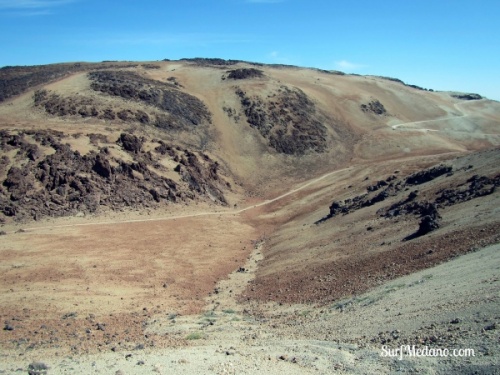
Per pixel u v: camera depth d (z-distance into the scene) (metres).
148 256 45.94
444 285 20.80
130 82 113.88
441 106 171.88
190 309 30.80
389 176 67.69
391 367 13.14
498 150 49.28
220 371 13.61
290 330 22.05
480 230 28.31
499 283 17.58
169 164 79.19
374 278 28.47
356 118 139.38
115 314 28.80
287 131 115.50
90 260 42.16
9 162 62.16
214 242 54.75
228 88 132.75
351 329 19.12
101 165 66.31
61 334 23.73
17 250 43.34
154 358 16.08
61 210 58.19
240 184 91.50
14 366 16.64
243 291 35.66
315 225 54.53
